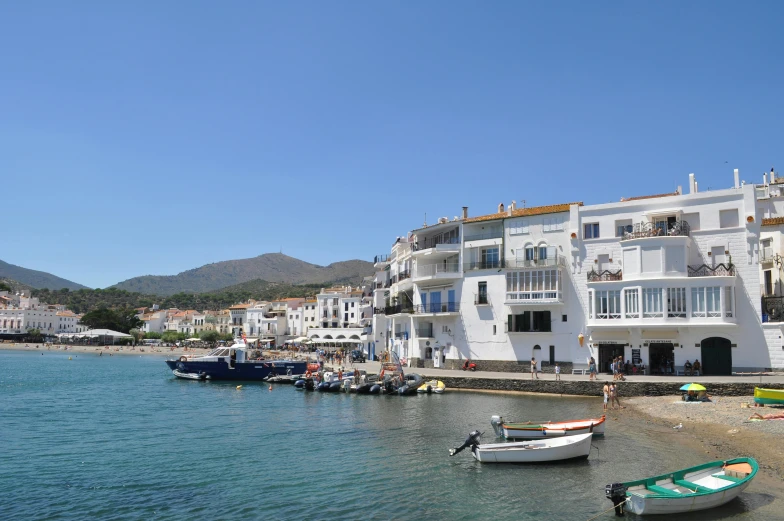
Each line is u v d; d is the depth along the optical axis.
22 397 54.38
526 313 62.66
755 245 51.19
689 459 26.83
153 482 24.17
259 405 47.66
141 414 42.91
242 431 35.47
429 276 70.50
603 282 56.47
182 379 72.25
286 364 70.19
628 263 55.56
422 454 28.83
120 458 28.39
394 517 19.89
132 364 113.25
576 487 23.05
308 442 31.97
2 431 35.75
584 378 52.62
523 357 62.25
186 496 22.34
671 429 33.81
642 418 37.78
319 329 127.25
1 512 20.59
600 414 39.62
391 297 89.56
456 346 67.81
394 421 38.44
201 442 32.19
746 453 27.25
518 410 42.41
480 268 66.50
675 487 20.16
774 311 52.41
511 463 26.55
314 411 43.72
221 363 70.25
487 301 65.50
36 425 38.03
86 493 22.75
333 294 156.62
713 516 18.94
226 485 23.73
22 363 111.69
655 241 53.81
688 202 54.44
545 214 62.69
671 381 46.66
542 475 24.70
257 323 186.62
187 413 43.31
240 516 20.12
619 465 26.09
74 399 52.75
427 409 43.66
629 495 19.33
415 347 73.19
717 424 34.25
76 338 198.25
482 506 20.94
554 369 60.25
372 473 25.33
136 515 20.30
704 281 51.84
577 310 59.41
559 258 61.03
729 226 52.69
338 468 26.23
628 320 54.78
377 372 66.38
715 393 44.47
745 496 20.77
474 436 27.59
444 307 68.88
